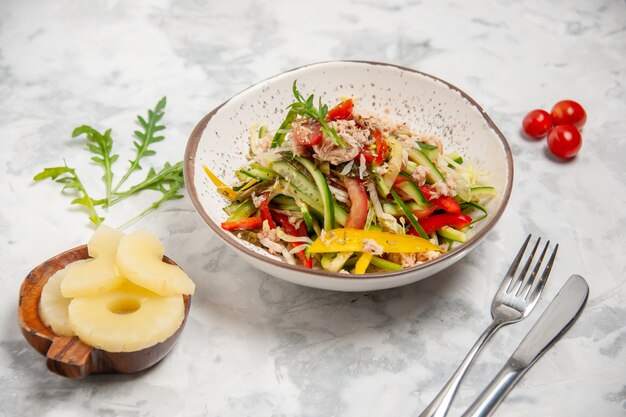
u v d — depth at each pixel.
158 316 0.59
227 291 0.67
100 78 0.86
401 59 0.90
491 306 0.64
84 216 0.73
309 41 0.92
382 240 0.64
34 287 0.62
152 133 0.79
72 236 0.71
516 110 0.84
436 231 0.67
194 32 0.93
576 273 0.69
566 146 0.77
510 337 0.64
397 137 0.69
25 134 0.80
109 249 0.62
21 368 0.62
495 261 0.69
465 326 0.65
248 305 0.66
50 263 0.63
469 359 0.60
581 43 0.92
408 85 0.75
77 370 0.57
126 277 0.60
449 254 0.60
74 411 0.59
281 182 0.68
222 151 0.71
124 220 0.72
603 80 0.87
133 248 0.61
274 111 0.74
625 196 0.75
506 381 0.59
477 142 0.71
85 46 0.90
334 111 0.68
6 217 0.72
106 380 0.61
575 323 0.65
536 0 0.98
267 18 0.95
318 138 0.66
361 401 0.60
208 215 0.63
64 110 0.82
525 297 0.65
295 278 0.61
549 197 0.75
